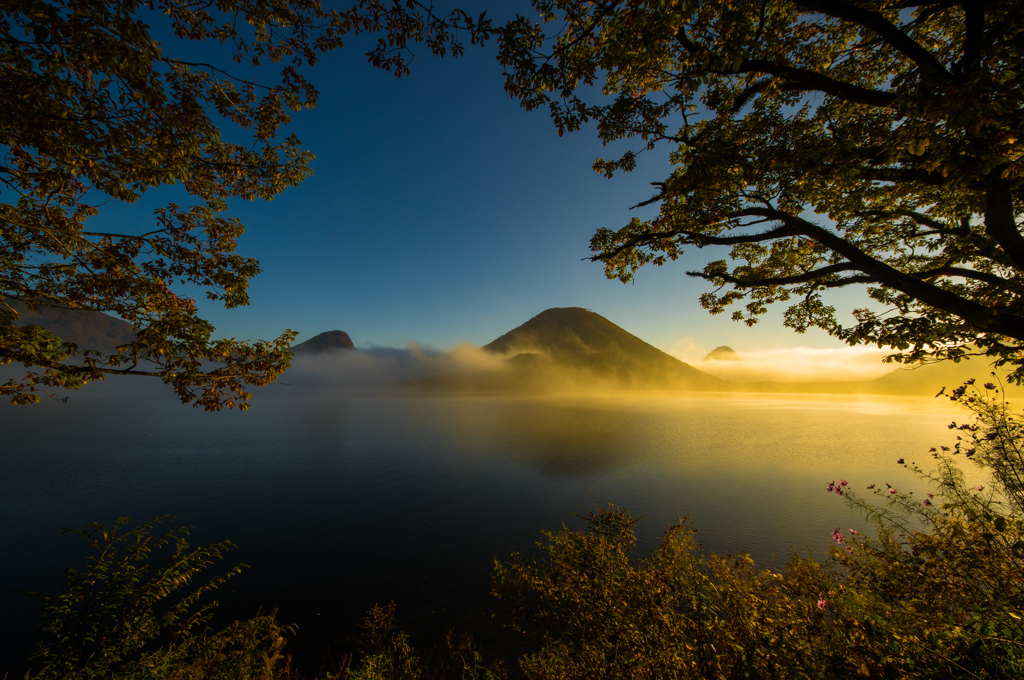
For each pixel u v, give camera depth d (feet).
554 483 146.30
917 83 14.02
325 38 21.98
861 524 94.38
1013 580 12.07
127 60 16.89
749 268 35.40
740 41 16.56
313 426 333.42
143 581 65.26
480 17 19.07
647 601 15.29
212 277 26.27
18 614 57.77
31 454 200.95
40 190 22.59
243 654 22.09
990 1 13.85
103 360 20.36
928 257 28.68
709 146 20.66
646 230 28.66
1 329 16.30
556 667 15.76
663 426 336.90
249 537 93.61
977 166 13.80
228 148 26.66
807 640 12.55
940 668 11.26
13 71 17.19
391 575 73.36
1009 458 14.40
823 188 24.73
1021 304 17.84
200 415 429.79
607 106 22.16
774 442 244.01
